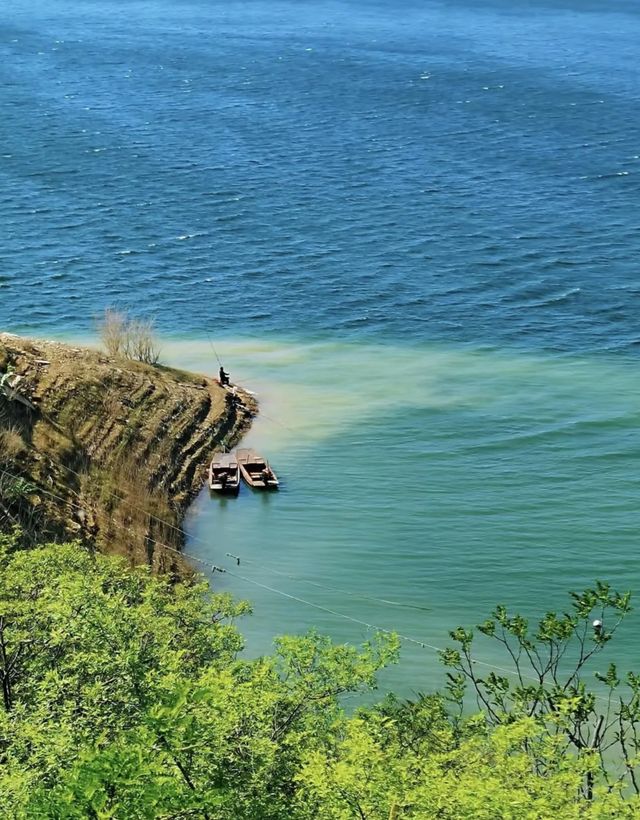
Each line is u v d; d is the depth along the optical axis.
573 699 17.92
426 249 90.88
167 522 45.41
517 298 78.75
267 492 49.09
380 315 74.50
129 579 24.62
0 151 120.44
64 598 19.73
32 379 49.41
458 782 14.89
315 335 70.44
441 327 72.19
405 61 184.75
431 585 41.25
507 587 41.00
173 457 50.31
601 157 123.69
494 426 55.97
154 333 68.62
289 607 39.81
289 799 16.06
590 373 63.94
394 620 38.78
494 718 20.77
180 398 54.72
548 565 42.50
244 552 44.12
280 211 101.88
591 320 74.06
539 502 47.81
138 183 110.00
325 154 124.25
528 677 34.12
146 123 137.88
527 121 141.75
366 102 152.88
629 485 49.38
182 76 171.25
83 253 88.06
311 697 18.94
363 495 48.84
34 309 74.62
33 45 199.50
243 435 54.88
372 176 115.19
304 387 61.19
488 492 48.91
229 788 15.04
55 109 144.25
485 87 163.00
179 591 24.34
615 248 91.56
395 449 53.34
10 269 83.25
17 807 13.56
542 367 64.94
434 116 144.38
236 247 90.75
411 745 18.75
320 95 157.75
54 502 41.50
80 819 13.06
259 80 168.62
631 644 36.28
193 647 21.58
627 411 57.81
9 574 21.98
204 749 15.02
